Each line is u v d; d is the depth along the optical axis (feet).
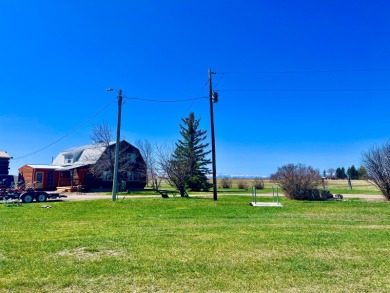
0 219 47.32
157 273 20.68
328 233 34.50
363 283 18.94
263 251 26.32
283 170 82.17
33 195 79.61
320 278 19.83
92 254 25.41
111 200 74.69
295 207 61.41
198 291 17.69
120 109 77.92
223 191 140.15
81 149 165.89
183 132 166.20
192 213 54.13
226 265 22.40
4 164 127.65
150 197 89.61
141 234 34.01
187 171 100.48
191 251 26.27
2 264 22.56
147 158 131.34
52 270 21.18
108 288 18.08
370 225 41.04
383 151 79.56
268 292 17.57
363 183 214.69
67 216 51.03
